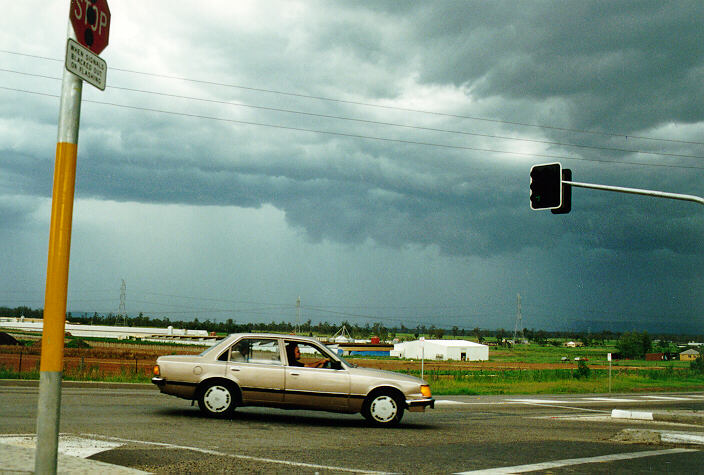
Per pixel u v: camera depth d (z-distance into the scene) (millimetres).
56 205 4594
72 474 6602
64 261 4586
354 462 8570
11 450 7629
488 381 40062
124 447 8742
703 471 8812
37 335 90312
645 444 11617
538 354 150500
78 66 4684
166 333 113625
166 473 7301
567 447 10750
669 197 17344
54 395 4527
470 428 13297
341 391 12469
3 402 13445
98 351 59656
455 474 7988
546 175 17844
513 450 10172
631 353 152500
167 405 14570
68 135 4660
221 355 12594
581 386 36781
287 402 12422
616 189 17516
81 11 4707
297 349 12906
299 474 7590
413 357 112062
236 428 11258
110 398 15938
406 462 8734
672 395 32469
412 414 16297
